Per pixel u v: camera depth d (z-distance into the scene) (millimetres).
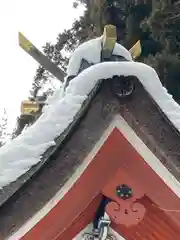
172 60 12945
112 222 3885
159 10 12805
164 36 13258
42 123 3734
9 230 3613
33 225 3648
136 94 3633
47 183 3619
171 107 3678
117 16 14750
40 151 3689
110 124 3664
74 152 3643
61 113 3703
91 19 16016
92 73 3619
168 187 3754
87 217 3879
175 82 13352
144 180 3764
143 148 3715
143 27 13367
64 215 3688
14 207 3602
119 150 3730
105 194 3750
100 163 3727
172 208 3768
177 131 3670
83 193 3707
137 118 3662
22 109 5770
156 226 3934
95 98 3617
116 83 3596
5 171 3689
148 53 14336
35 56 4996
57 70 5160
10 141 3893
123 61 3830
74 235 3873
